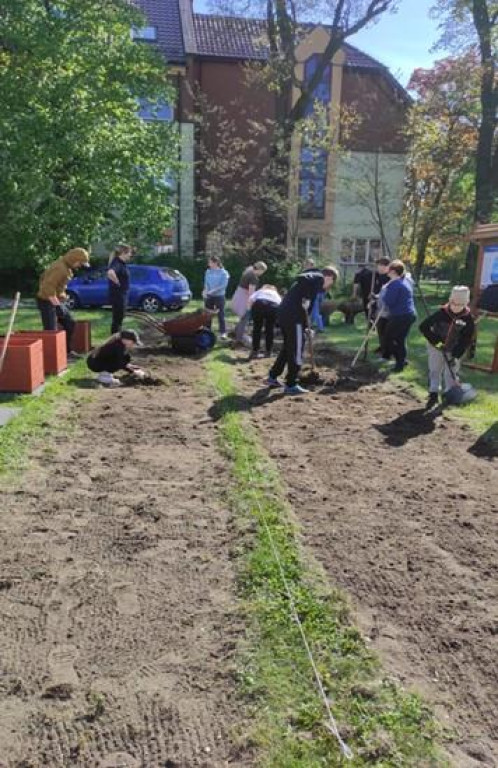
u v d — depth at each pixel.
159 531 4.36
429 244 28.95
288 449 6.20
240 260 26.11
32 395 7.79
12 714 2.65
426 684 2.88
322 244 29.09
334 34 25.23
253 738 2.50
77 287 19.67
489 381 9.50
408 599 3.59
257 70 25.95
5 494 4.93
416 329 15.19
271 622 3.26
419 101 27.30
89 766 2.40
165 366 10.21
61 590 3.60
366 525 4.53
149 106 25.47
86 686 2.81
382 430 6.93
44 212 19.23
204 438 6.48
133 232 22.23
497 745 2.54
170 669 2.93
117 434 6.54
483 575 3.88
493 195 25.67
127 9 21.11
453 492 5.19
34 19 18.81
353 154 28.25
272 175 26.09
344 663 2.96
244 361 10.78
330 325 15.77
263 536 4.19
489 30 24.34
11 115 17.95
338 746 2.45
